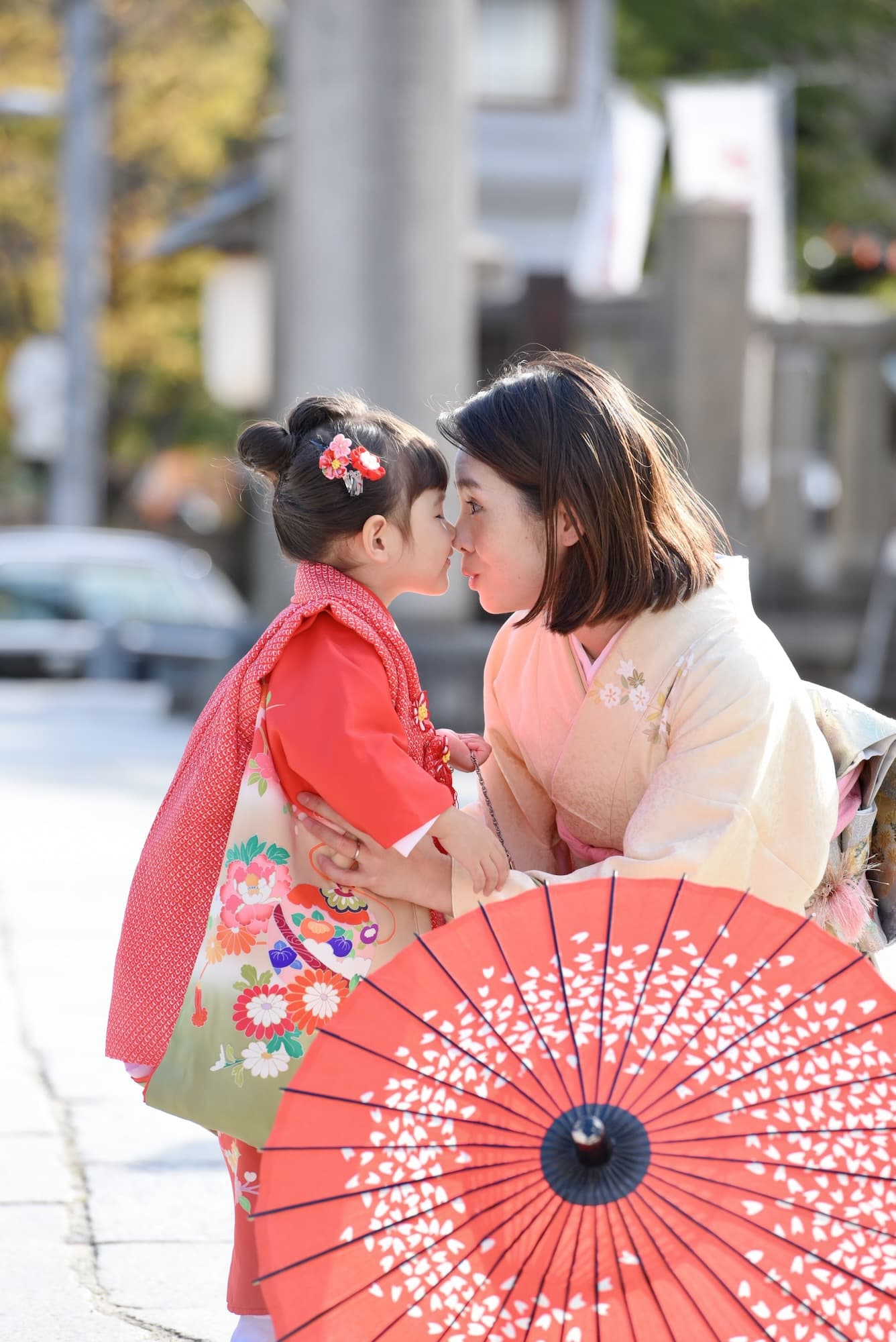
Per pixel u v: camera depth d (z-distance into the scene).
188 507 31.39
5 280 27.52
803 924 2.69
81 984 5.68
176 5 26.42
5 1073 4.81
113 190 26.84
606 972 2.65
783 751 3.00
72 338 20.47
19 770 10.45
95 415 20.72
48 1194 3.97
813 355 11.14
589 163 20.11
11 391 22.42
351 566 3.13
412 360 9.80
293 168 10.00
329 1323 2.46
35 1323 3.28
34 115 21.56
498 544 3.09
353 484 3.03
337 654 2.98
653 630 3.10
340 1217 2.52
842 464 11.34
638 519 3.05
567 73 20.30
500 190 20.23
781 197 15.28
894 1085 2.59
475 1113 2.58
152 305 27.64
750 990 2.64
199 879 3.03
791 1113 2.55
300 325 9.96
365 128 9.71
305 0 9.83
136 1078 3.07
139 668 17.30
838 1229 2.49
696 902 2.70
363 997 2.65
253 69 26.61
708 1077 2.57
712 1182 2.51
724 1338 2.44
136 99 26.36
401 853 2.90
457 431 3.12
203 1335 3.25
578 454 3.00
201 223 14.38
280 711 2.95
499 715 3.50
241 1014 2.93
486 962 2.67
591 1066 2.59
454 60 9.83
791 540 11.23
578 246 16.11
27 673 17.66
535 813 3.52
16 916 6.59
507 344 11.99
